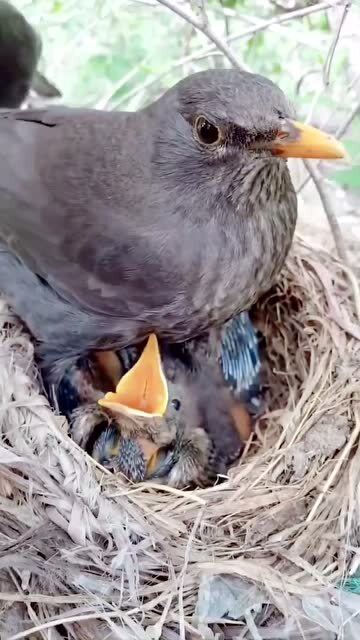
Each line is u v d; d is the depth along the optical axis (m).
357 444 0.19
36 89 0.26
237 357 0.23
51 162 0.20
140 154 0.19
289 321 0.23
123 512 0.17
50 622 0.16
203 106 0.18
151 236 0.19
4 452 0.17
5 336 0.20
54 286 0.20
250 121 0.17
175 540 0.18
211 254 0.19
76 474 0.17
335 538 0.18
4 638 0.17
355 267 0.24
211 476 0.21
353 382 0.20
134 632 0.16
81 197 0.20
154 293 0.20
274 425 0.21
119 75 0.29
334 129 0.26
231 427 0.22
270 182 0.19
